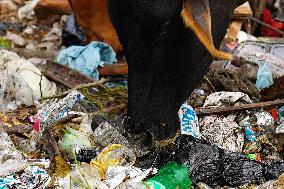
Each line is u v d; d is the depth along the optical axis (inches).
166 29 143.9
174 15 140.6
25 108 194.4
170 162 165.0
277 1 301.6
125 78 219.9
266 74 215.2
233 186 166.9
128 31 148.2
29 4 294.4
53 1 282.5
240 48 233.8
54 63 219.9
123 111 190.9
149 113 159.5
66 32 255.0
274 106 198.1
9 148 166.4
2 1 298.5
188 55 152.9
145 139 167.0
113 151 166.4
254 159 175.8
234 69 220.4
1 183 152.5
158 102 158.7
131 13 143.9
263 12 283.1
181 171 160.7
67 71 216.2
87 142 174.2
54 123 177.6
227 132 183.9
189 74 158.1
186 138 171.6
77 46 231.9
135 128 162.1
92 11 235.6
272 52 235.1
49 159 166.9
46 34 275.6
